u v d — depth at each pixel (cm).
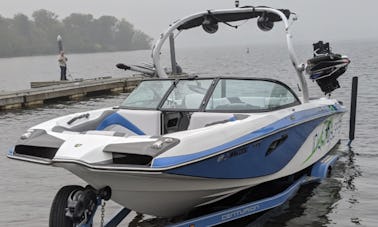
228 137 465
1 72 6438
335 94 1755
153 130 555
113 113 564
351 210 591
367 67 3381
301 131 603
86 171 428
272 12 648
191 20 704
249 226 546
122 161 430
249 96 559
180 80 588
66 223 453
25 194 689
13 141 1098
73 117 537
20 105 1767
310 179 672
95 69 6544
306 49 9412
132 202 469
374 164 797
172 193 461
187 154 421
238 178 497
